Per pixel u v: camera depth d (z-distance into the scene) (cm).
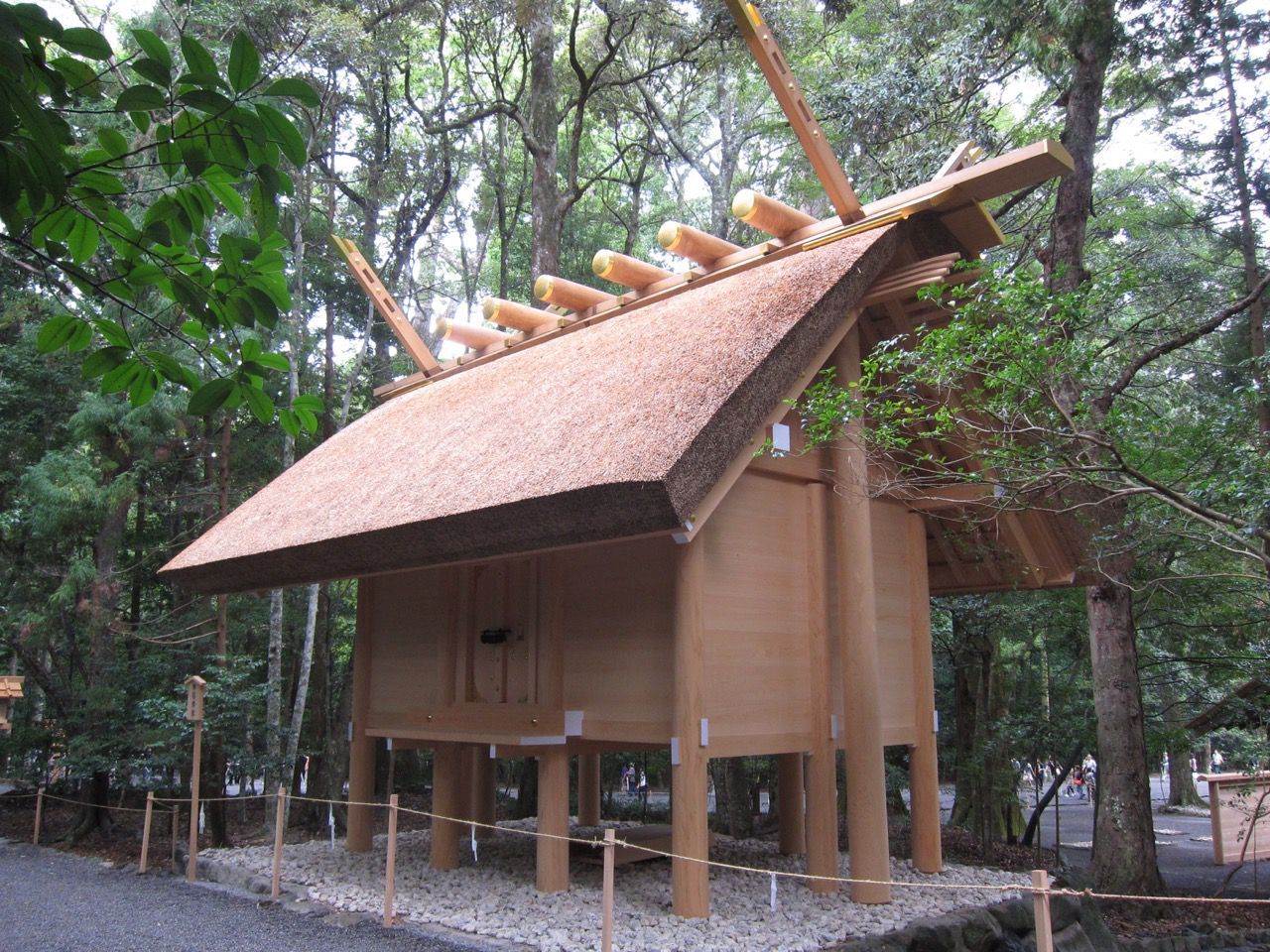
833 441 783
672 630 716
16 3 189
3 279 1425
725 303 788
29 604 1406
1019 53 1275
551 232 1593
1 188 196
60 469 1295
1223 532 634
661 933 627
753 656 725
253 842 1316
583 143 2500
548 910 708
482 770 1097
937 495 866
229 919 772
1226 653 1140
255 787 1934
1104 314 742
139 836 1368
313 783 1703
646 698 726
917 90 1255
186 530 1670
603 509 604
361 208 2253
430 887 817
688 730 661
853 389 727
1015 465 663
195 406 263
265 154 225
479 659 892
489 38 2048
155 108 212
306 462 1086
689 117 2597
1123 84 1345
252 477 1730
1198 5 1173
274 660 1282
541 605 824
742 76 2066
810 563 778
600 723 757
